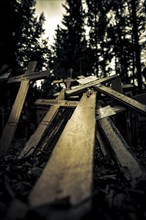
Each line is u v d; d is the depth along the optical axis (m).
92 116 2.33
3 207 1.30
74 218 0.92
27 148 3.14
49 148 3.57
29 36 16.03
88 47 20.39
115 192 1.47
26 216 0.97
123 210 1.27
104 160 2.69
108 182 1.86
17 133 7.62
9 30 8.59
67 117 3.89
